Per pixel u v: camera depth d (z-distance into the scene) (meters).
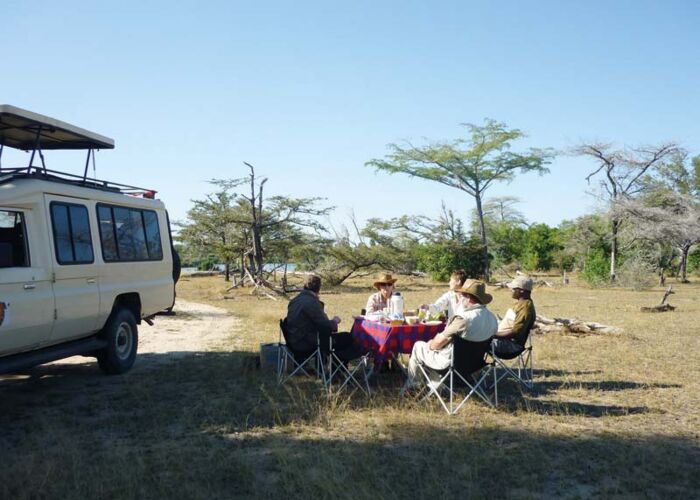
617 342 11.56
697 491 4.49
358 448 5.35
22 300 6.49
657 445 5.48
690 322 15.53
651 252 41.31
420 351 7.03
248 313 18.14
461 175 45.59
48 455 5.18
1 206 6.46
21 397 7.33
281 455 5.06
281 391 7.46
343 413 6.47
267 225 30.91
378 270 37.78
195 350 10.95
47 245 7.04
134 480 4.60
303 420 6.21
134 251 9.05
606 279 34.59
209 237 32.38
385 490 4.43
